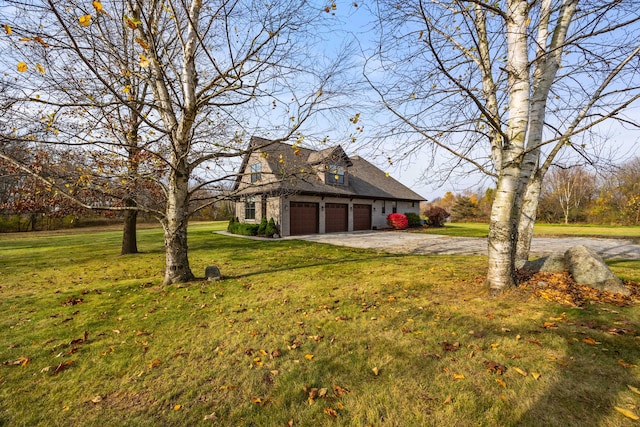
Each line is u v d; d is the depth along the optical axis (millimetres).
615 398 2205
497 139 5254
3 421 2168
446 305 4398
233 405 2324
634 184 26016
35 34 3617
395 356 2961
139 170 6586
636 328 3348
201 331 3760
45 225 25203
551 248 11375
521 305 4180
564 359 2766
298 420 2133
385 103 4668
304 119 5176
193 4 4816
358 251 11070
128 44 5746
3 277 7254
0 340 3557
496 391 2354
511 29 4293
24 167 4355
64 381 2686
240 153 5680
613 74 3932
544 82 4848
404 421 2080
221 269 7785
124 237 11031
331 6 4492
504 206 4688
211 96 5316
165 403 2367
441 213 26922
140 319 4211
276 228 17281
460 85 3770
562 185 30797
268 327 3830
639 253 9594
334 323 3885
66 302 5035
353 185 22188
